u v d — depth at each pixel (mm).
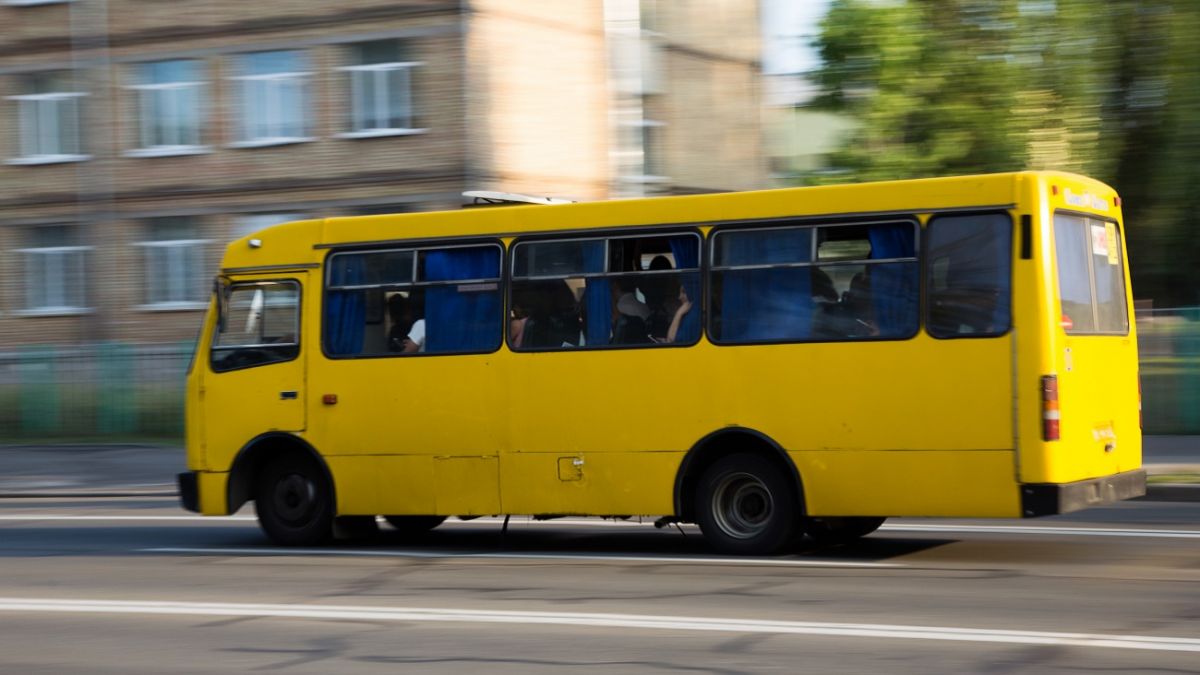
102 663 8008
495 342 12422
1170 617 8555
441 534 14227
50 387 29250
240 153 30562
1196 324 21906
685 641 8094
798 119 30219
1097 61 28344
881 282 11164
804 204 11461
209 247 31000
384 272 12938
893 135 28766
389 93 29297
